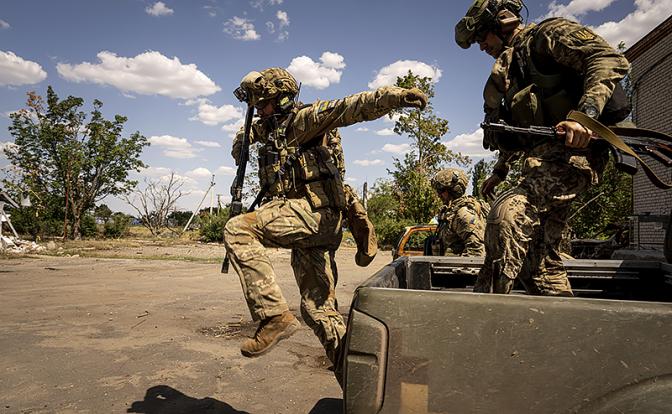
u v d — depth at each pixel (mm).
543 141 2229
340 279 11414
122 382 4000
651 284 2955
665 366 1233
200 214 36812
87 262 15062
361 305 1408
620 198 14820
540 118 2166
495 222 2086
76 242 27781
